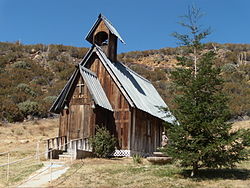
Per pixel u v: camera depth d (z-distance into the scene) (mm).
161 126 30266
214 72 14883
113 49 28500
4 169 17906
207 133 14188
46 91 56750
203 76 15039
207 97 14766
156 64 82250
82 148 22188
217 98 14516
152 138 27969
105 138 22781
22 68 65875
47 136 33875
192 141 14141
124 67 30922
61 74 64812
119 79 25172
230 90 54719
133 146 24359
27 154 24578
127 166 18234
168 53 87500
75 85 24609
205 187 12977
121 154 23859
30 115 43656
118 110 24812
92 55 26875
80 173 16047
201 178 14586
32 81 60406
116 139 24234
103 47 27953
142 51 89438
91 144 22578
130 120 24297
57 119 43781
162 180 14406
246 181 13797
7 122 40062
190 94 14867
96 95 23891
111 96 25312
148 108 26406
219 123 13664
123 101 24844
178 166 17516
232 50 84438
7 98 47344
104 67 26250
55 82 62219
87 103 23875
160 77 69250
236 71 66250
